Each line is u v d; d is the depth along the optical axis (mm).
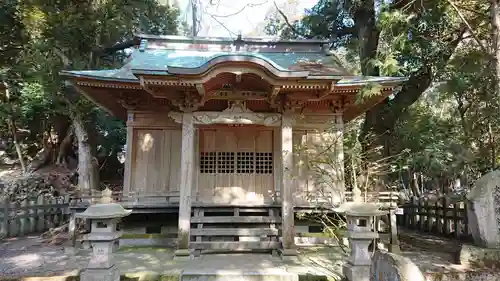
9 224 10180
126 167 9398
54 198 12055
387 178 12031
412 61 11281
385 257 3445
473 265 6328
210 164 9742
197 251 7629
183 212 7477
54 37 11391
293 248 7297
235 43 11875
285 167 7766
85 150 12922
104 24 11836
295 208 8711
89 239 5246
